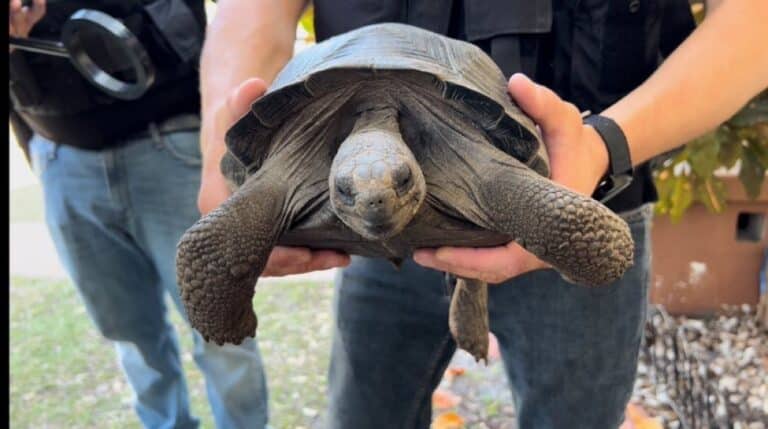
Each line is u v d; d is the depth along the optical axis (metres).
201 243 1.04
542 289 1.53
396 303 1.65
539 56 1.48
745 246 3.37
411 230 1.07
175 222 2.12
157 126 2.06
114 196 2.12
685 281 3.43
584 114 1.32
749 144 2.82
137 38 1.89
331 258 1.22
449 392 3.05
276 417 2.93
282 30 1.57
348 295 1.72
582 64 1.45
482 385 3.10
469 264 1.11
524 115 1.10
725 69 1.30
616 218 1.01
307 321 3.82
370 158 0.97
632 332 1.59
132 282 2.34
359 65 1.02
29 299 4.21
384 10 1.48
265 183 1.08
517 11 1.38
